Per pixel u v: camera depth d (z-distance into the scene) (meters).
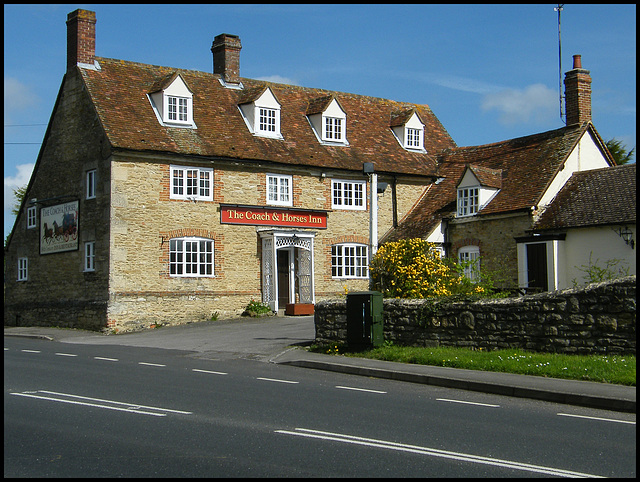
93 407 10.91
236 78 34.59
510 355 15.21
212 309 29.86
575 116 30.72
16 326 33.78
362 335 17.83
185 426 9.55
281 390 12.93
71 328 29.66
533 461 7.86
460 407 11.33
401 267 20.38
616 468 7.58
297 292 32.88
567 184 29.16
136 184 28.39
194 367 16.50
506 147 33.62
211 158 29.89
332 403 11.52
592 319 14.86
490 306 16.42
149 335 25.59
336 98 34.75
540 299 15.65
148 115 29.94
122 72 31.27
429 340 17.42
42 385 13.21
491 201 30.08
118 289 27.77
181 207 29.34
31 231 33.06
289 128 33.91
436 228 31.11
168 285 28.88
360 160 34.44
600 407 11.34
